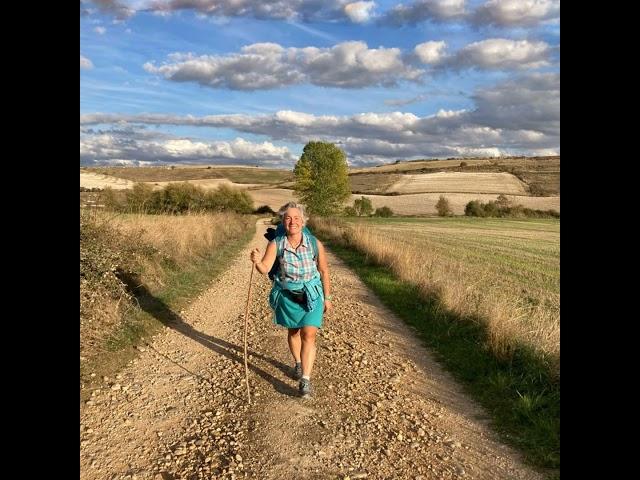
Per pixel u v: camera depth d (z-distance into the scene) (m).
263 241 26.69
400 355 7.03
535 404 5.11
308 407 5.15
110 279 8.05
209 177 116.69
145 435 4.48
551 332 6.76
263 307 9.77
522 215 73.12
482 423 4.99
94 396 5.14
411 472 4.04
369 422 4.89
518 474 4.05
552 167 113.94
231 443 4.37
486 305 8.34
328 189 46.44
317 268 5.62
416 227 49.25
